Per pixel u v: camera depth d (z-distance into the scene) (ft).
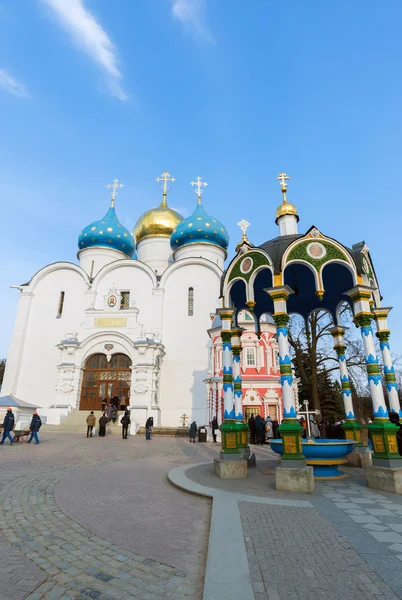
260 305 45.62
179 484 27.40
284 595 11.17
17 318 110.83
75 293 113.50
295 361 99.04
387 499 22.84
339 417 99.19
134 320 102.17
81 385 97.45
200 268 112.27
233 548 14.42
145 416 87.61
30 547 16.07
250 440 70.95
